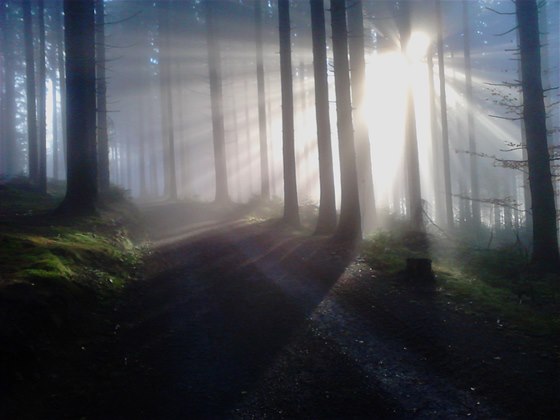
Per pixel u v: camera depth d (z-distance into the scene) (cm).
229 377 630
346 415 543
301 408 559
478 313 834
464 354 680
